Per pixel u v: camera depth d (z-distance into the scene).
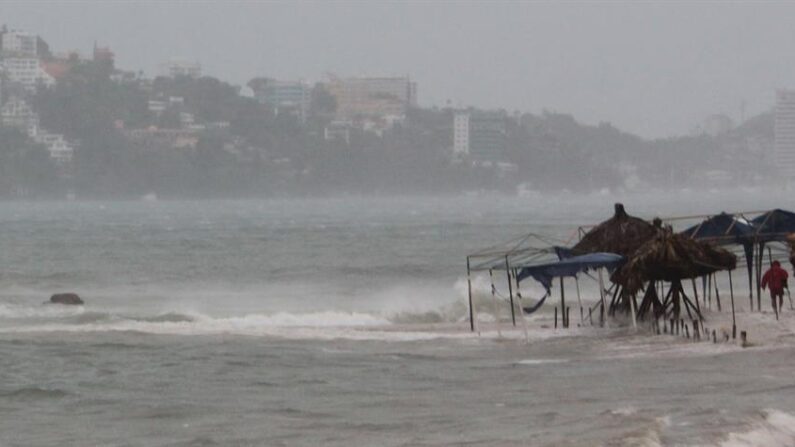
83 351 87.31
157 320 109.75
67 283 156.25
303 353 85.88
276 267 183.50
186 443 55.81
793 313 102.44
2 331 99.69
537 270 92.62
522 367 77.50
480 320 108.75
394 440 55.31
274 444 55.28
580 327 98.00
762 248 105.75
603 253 93.44
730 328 93.19
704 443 52.31
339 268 179.50
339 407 64.50
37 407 65.62
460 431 56.94
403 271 173.12
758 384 68.88
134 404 66.19
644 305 97.12
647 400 64.12
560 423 57.84
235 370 78.19
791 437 54.31
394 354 84.88
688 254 89.38
